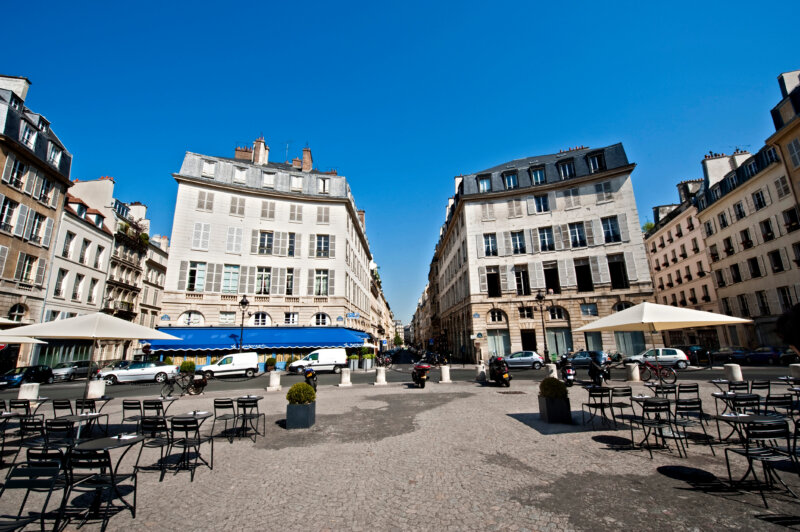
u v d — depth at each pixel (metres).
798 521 3.79
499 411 10.03
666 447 6.34
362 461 6.17
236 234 27.84
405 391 14.95
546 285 29.78
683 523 3.82
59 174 25.08
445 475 5.41
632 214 28.02
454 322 40.19
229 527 4.05
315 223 29.97
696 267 35.12
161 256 40.97
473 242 31.23
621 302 27.23
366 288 44.69
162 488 5.21
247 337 24.70
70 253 26.97
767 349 23.84
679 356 21.70
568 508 4.23
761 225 27.16
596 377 12.83
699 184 37.59
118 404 13.09
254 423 9.45
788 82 23.55
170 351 24.47
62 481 4.07
